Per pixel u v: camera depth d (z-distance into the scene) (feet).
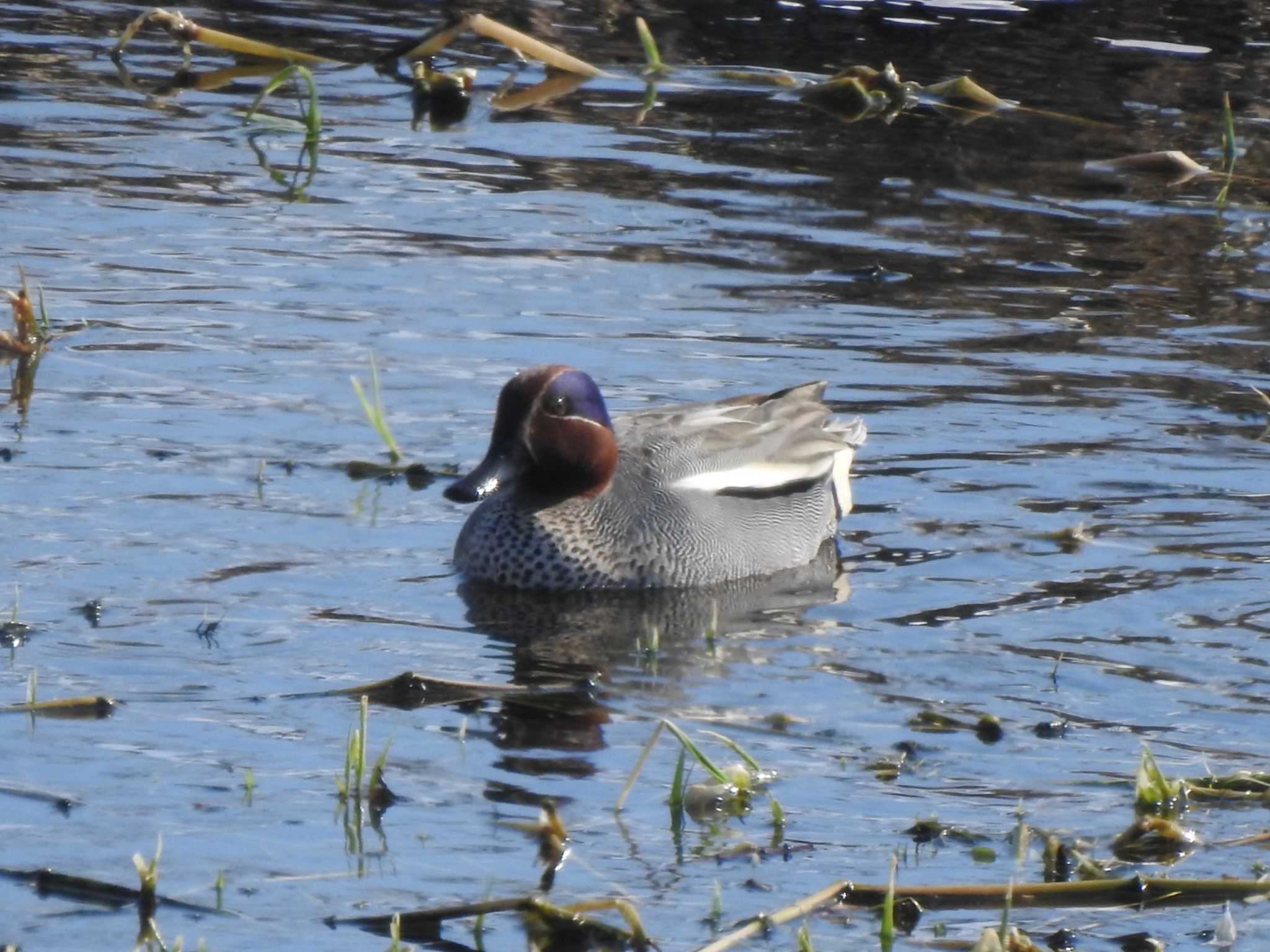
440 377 49.47
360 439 45.85
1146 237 62.80
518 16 84.48
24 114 69.36
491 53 80.33
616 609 39.37
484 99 74.49
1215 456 46.78
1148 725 33.35
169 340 50.85
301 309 53.47
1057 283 58.54
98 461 43.45
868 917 26.63
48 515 40.42
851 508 44.19
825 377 50.70
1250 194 67.31
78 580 37.55
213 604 37.06
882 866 28.04
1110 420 48.75
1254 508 43.98
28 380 47.88
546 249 59.11
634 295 55.72
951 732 32.86
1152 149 70.64
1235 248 62.23
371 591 38.68
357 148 68.13
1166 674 35.50
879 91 75.41
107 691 32.94
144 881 26.04
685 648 36.88
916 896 27.04
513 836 28.58
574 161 67.67
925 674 35.47
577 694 34.06
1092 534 42.47
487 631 37.40
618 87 76.23
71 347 50.01
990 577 40.42
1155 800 29.86
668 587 40.81
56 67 75.87
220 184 63.52
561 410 40.65
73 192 61.77
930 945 25.80
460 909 25.93
